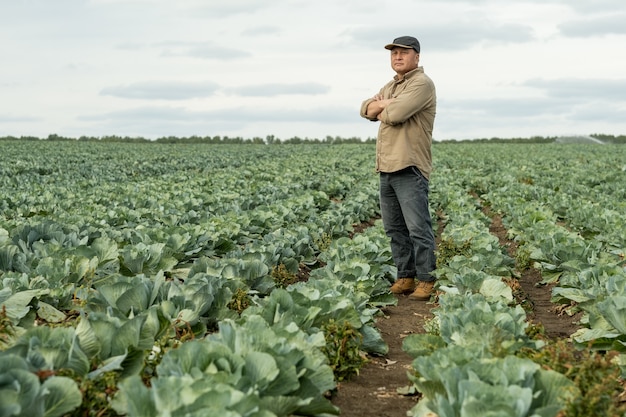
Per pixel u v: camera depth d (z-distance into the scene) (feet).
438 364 15.52
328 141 297.94
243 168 102.83
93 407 13.80
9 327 19.47
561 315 28.35
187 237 32.53
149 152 161.38
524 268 37.24
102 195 57.82
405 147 29.09
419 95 28.32
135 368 15.62
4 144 186.91
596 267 26.37
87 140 292.40
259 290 26.81
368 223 58.80
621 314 19.44
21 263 26.16
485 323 18.98
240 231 39.70
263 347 14.61
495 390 12.67
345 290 23.57
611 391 14.12
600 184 79.20
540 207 54.80
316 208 58.34
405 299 31.07
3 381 12.20
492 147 205.98
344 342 18.93
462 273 28.81
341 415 16.83
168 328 18.51
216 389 11.69
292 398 13.00
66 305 23.45
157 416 11.64
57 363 14.33
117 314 19.44
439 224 58.90
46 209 47.44
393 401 18.02
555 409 12.94
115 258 28.50
